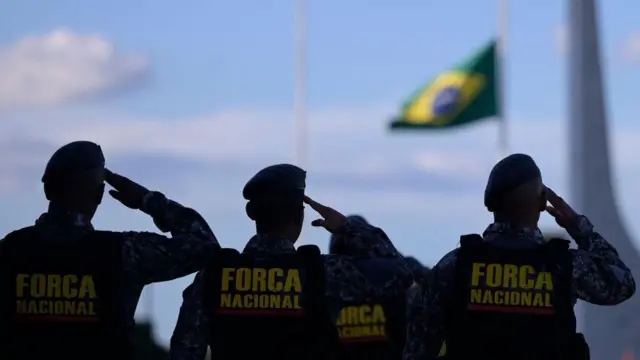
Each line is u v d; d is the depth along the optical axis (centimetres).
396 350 664
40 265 598
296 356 619
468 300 638
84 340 595
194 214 610
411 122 2677
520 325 632
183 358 622
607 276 638
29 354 596
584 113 2870
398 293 645
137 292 601
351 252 645
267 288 621
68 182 598
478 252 641
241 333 619
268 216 626
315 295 621
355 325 657
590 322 2897
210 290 623
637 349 2888
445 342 647
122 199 607
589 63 2839
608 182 2892
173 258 598
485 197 649
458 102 2658
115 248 595
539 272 635
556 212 650
